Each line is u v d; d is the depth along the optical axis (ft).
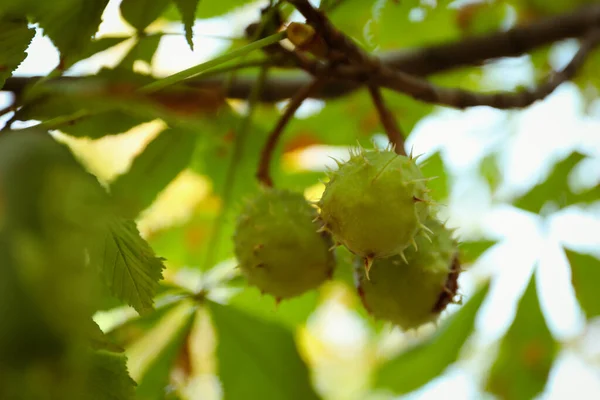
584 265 3.37
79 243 1.59
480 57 3.41
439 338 3.37
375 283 2.94
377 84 3.00
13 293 1.45
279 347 3.15
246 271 3.00
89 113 2.67
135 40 2.96
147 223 3.47
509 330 3.38
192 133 3.12
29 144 1.72
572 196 3.40
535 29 3.39
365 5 3.32
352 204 2.79
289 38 2.88
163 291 3.10
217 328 3.13
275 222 2.98
